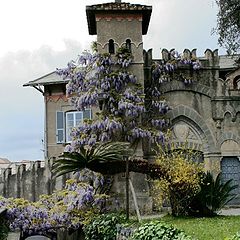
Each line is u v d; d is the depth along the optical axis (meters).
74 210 16.72
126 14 20.78
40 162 22.97
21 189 23.09
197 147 21.80
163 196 16.70
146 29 22.22
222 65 26.25
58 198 17.50
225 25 19.12
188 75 21.95
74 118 28.12
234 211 18.98
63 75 21.08
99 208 16.97
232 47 19.12
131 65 20.52
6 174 23.61
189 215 16.16
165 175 16.08
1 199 16.86
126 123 19.88
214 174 21.52
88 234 14.49
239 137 21.95
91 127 19.56
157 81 21.55
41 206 17.20
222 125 21.95
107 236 13.56
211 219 14.91
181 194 16.06
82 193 16.73
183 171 15.89
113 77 20.19
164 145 20.33
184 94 21.88
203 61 22.12
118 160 16.19
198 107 21.91
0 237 14.97
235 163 21.89
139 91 20.28
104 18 20.75
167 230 10.07
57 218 16.80
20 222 16.75
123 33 20.70
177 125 21.75
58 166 16.84
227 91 22.08
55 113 28.36
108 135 19.56
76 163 16.23
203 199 15.88
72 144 19.53
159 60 21.81
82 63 20.66
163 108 21.20
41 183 22.61
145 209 18.81
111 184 18.52
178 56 21.92
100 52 20.48
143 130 19.91
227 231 11.72
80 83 20.58
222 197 16.16
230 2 18.83
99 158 16.02
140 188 19.06
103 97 20.00
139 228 10.64
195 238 10.28
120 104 19.72
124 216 15.38
